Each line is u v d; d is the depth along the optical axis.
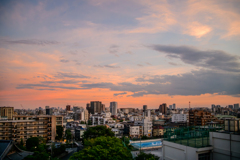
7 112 153.25
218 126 43.50
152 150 81.25
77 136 133.12
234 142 31.59
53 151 81.31
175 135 40.44
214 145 34.59
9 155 53.41
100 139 49.34
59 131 119.06
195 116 153.25
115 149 42.41
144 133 140.12
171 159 38.56
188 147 34.56
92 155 40.91
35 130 105.12
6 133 99.25
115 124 170.00
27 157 51.31
